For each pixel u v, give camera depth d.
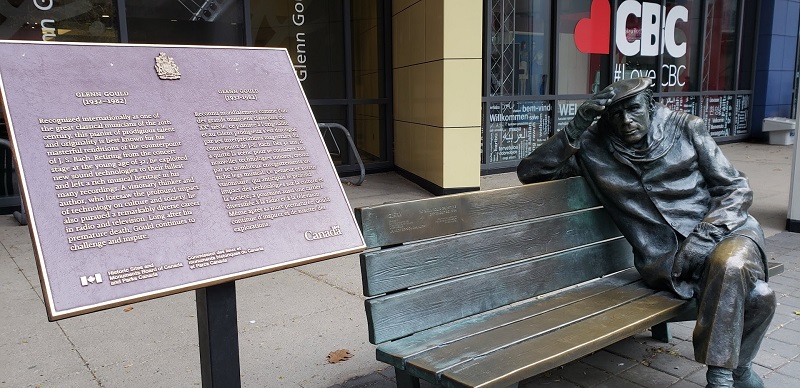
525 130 9.85
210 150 2.19
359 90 8.94
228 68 2.34
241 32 7.87
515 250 2.89
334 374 3.07
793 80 14.85
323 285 4.46
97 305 1.77
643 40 11.50
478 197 2.77
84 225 1.86
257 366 3.15
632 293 3.02
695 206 3.04
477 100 7.25
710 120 13.52
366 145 9.09
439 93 7.25
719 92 13.47
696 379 3.04
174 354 3.29
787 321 3.76
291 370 3.11
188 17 7.48
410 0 8.05
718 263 2.48
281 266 2.13
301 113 2.45
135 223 1.95
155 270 1.91
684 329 3.69
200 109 2.22
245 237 2.12
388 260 2.41
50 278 1.74
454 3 7.02
